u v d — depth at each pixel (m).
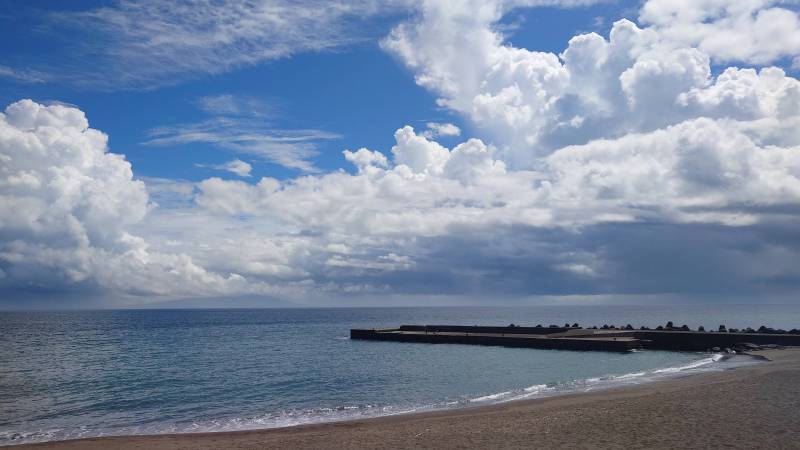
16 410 30.48
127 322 179.12
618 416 21.34
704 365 43.41
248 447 19.30
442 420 22.94
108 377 43.97
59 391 37.06
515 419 22.00
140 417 28.28
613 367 45.47
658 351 59.44
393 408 28.17
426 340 75.44
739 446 16.55
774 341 57.66
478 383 37.31
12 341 89.88
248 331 120.25
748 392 25.55
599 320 174.12
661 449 16.56
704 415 20.80
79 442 21.66
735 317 180.75
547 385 34.72
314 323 169.12
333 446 18.81
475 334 76.75
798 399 23.62
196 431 23.89
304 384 38.59
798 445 16.48
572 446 17.31
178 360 57.47
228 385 38.75
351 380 40.00
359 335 85.12
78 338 97.25
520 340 65.50
